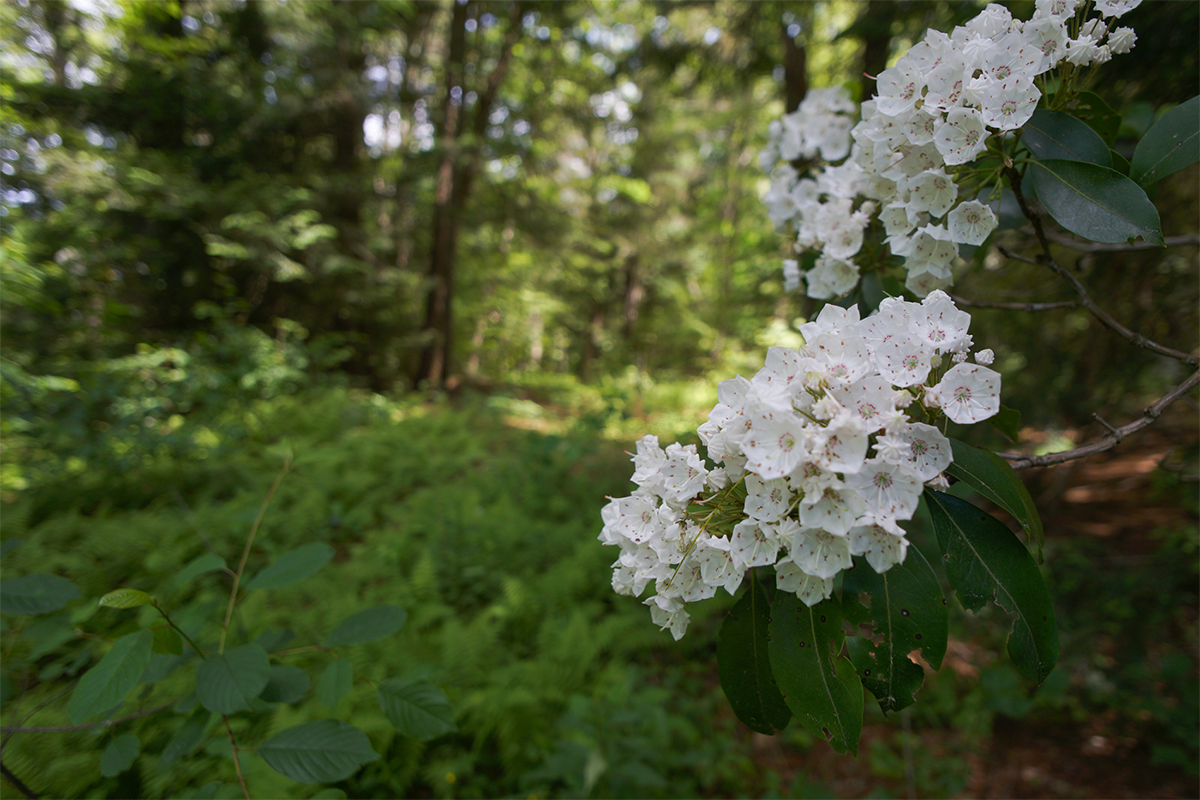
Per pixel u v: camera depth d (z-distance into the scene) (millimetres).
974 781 3254
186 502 4965
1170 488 5105
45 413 5383
